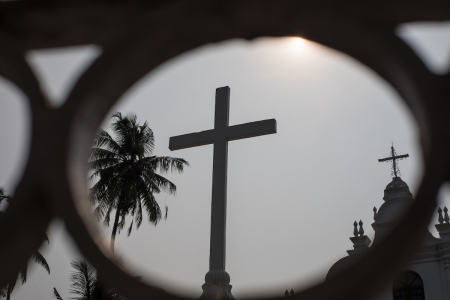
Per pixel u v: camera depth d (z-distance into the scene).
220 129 11.64
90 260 0.83
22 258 0.89
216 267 10.70
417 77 0.81
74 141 0.88
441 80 0.80
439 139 0.77
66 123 0.88
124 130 23.48
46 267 20.19
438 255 15.97
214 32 0.94
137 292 0.79
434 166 0.76
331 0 0.85
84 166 0.92
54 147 0.87
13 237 0.87
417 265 16.05
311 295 0.71
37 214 0.88
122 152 23.33
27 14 1.03
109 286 0.81
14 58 0.96
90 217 0.88
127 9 0.99
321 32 0.89
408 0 0.85
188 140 11.71
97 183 22.50
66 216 0.85
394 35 0.83
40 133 0.89
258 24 0.92
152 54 0.94
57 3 1.01
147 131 23.84
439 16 0.89
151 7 0.94
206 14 0.90
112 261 0.83
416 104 0.83
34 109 0.92
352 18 0.85
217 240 10.88
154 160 23.55
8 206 0.87
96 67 0.90
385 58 0.85
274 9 0.88
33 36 1.08
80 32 1.06
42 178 0.87
